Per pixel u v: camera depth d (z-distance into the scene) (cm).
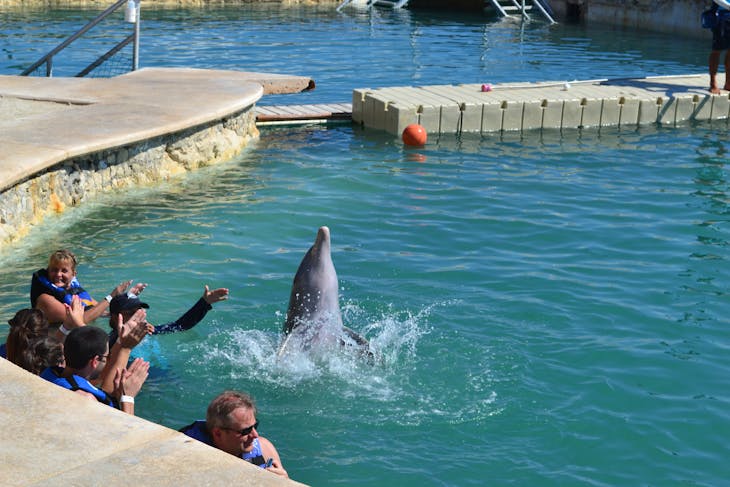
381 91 1920
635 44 3203
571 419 695
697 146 1706
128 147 1350
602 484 612
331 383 748
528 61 2811
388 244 1112
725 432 681
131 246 1088
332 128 1847
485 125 1817
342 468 627
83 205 1255
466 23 3859
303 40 3250
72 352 609
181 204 1274
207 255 1061
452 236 1149
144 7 4197
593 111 1881
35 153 1180
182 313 888
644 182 1438
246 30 3500
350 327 858
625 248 1112
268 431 674
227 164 1515
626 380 759
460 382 752
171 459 476
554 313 898
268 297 935
